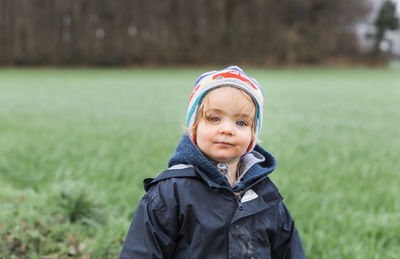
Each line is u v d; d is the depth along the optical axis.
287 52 52.66
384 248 3.27
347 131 9.24
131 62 50.00
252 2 53.12
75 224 3.38
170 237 1.72
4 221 3.26
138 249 1.68
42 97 16.94
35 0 48.25
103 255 2.95
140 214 1.74
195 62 51.06
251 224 1.71
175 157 1.78
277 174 4.93
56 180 4.72
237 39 51.94
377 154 6.58
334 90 23.22
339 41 56.41
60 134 7.96
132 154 6.03
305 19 55.78
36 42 48.69
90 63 48.69
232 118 1.73
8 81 26.92
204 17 52.25
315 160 5.97
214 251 1.67
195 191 1.70
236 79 1.74
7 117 10.43
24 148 6.39
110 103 15.14
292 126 9.76
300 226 3.45
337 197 4.23
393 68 55.78
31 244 3.00
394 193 4.41
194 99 1.78
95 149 6.43
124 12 49.81
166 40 51.34
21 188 4.70
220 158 1.74
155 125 9.61
